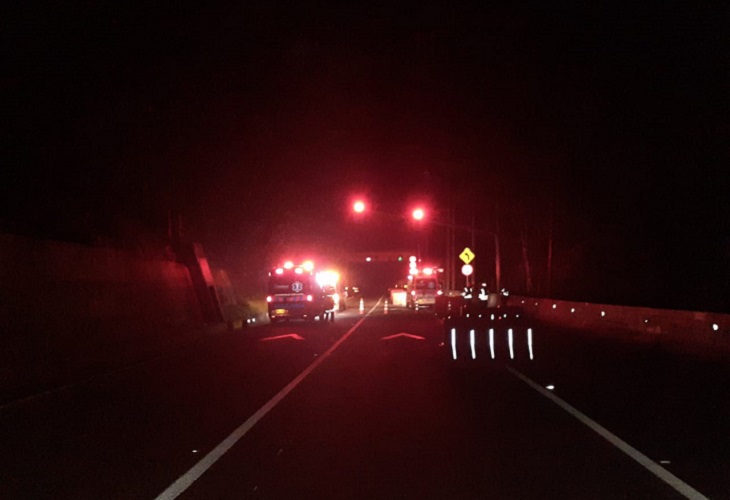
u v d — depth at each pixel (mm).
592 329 37500
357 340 31828
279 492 9336
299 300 44156
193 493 9320
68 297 21859
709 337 25609
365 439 12297
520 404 15539
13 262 18734
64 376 19438
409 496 9156
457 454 11250
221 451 11516
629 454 11211
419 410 14883
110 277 25906
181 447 11820
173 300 33531
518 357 24375
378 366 22328
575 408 15062
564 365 22375
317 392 17281
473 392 17172
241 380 19422
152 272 31562
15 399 16578
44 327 19656
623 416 14203
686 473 10148
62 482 9852
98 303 24172
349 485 9633
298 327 41219
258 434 12734
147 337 27312
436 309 49656
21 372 17516
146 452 11484
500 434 12633
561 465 10586
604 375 20109
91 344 22422
